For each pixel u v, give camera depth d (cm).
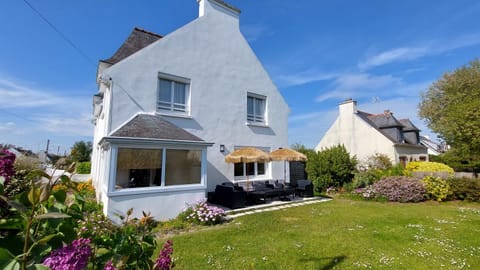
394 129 2414
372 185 1328
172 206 805
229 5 1288
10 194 229
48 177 164
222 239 593
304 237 611
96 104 1242
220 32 1243
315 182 1555
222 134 1196
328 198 1323
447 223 764
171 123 977
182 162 857
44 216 133
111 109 871
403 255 500
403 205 1112
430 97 3078
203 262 456
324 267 443
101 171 920
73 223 175
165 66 1021
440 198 1188
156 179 799
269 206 1048
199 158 895
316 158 1599
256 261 463
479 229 694
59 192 167
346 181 1507
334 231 666
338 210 966
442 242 580
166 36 1038
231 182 1188
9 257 124
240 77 1311
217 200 1066
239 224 743
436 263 464
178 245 549
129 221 236
